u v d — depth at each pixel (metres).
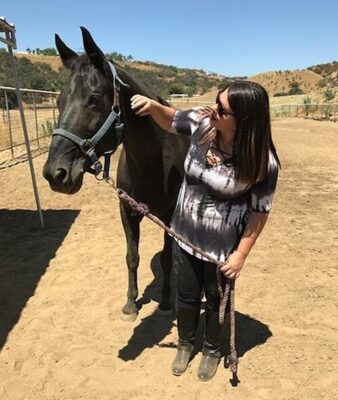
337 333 3.56
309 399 2.82
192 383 2.97
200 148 2.51
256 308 3.94
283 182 9.18
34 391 2.95
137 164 3.02
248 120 2.24
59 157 2.49
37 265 4.95
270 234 5.87
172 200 3.34
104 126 2.60
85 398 2.87
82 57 2.60
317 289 4.30
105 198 7.72
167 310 3.83
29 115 22.14
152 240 5.65
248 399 2.82
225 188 2.46
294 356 3.25
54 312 3.92
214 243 2.61
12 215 6.82
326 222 6.46
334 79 75.06
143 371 3.11
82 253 5.27
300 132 19.50
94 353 3.32
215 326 2.94
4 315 3.90
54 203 7.45
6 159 11.68
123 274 4.66
